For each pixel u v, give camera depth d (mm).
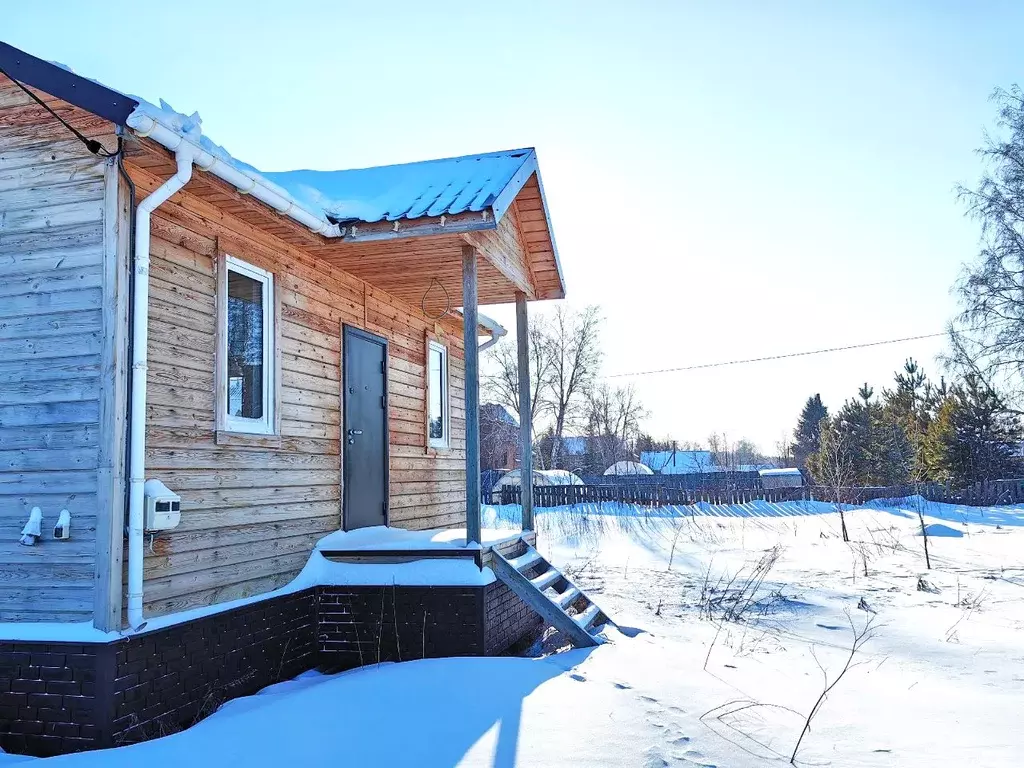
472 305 7461
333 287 8266
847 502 27250
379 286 9305
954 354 23531
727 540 19359
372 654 7227
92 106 4785
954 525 21656
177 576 5617
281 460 7086
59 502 5086
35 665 4910
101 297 5137
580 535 20156
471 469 7438
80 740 4797
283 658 6766
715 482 35438
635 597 10812
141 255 5184
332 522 7980
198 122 5145
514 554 8562
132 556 5016
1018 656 7227
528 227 9133
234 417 6527
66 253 5246
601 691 5211
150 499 5160
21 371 5254
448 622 7160
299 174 8562
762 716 4793
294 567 7203
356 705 4867
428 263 8203
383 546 7496
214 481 6098
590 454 45781
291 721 4566
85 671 4832
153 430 5457
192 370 5902
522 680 5484
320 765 3939
